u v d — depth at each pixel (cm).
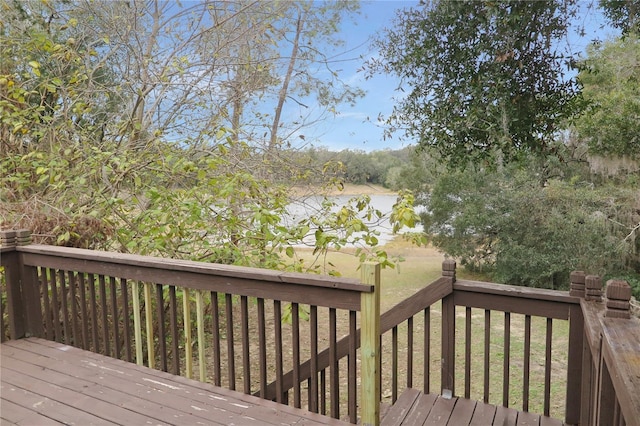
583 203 921
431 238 1144
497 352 660
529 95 381
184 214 411
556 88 384
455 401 290
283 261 452
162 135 448
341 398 516
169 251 436
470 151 425
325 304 213
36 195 426
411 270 1148
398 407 285
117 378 260
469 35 384
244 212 438
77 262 298
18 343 316
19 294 328
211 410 224
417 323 787
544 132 399
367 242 397
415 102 443
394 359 301
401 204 355
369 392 204
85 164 437
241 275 232
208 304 518
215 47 532
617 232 898
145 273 268
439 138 437
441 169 978
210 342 628
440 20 404
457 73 406
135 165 431
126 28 513
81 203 431
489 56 382
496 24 364
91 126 481
